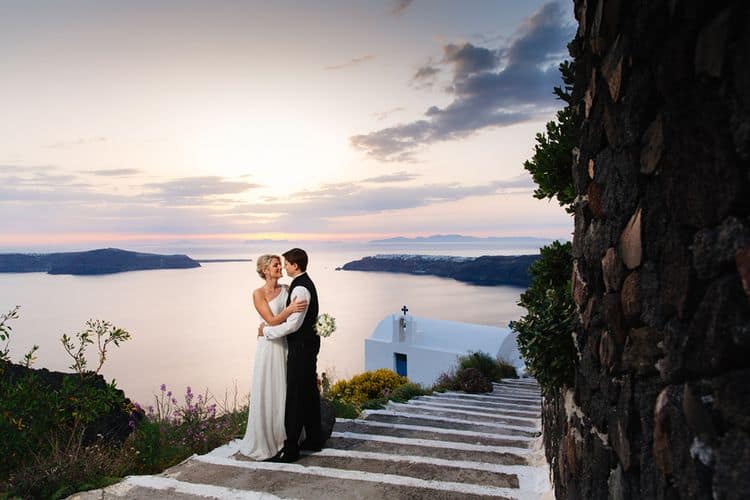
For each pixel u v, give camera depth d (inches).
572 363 102.7
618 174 66.1
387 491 125.3
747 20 34.1
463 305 3644.2
